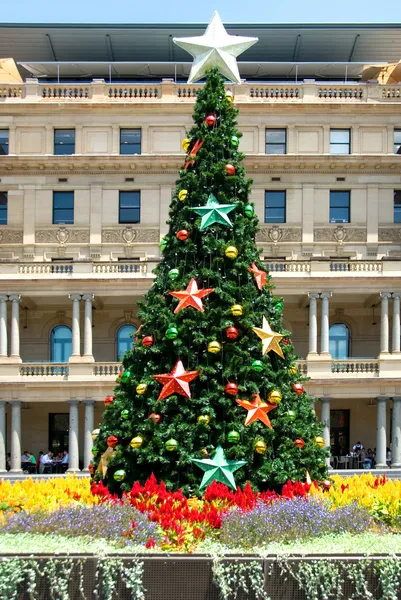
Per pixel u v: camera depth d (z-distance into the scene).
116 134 51.97
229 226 21.08
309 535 15.62
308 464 20.84
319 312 47.97
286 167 51.38
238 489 18.11
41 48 56.06
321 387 45.84
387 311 46.66
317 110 52.00
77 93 52.78
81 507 16.78
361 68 56.44
